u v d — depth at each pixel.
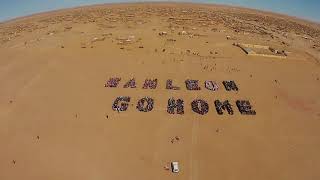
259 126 94.44
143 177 75.62
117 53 139.12
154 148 84.44
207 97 107.44
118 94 108.62
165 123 94.12
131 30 170.12
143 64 129.38
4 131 90.69
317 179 76.56
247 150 84.81
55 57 136.00
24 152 83.06
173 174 76.44
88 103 103.69
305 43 166.25
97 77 119.50
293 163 81.19
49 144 85.81
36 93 109.12
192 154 82.69
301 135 91.62
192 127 92.69
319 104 107.50
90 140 87.25
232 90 112.19
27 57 136.62
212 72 124.25
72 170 77.50
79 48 144.62
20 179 74.75
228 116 98.06
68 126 92.88
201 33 167.62
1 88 112.00
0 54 140.75
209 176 76.12
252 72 126.38
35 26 186.88
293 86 118.00
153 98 106.25
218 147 85.38
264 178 76.19
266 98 109.00
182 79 118.44
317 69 133.50
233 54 141.62
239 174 77.00
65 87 112.81
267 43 159.50
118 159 80.88
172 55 137.62
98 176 75.88
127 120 95.44
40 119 95.94
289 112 102.06
